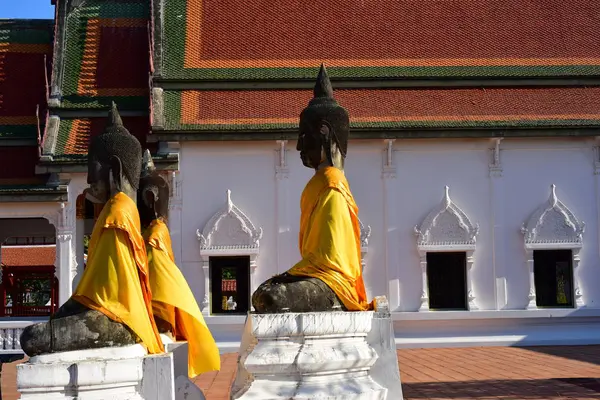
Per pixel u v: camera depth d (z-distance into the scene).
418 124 27.70
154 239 13.21
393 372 10.09
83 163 27.00
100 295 9.30
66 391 8.60
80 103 29.25
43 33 32.03
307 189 10.69
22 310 42.47
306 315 9.39
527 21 31.52
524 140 28.03
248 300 27.09
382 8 31.55
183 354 12.03
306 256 10.37
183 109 28.16
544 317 27.28
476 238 27.62
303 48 30.38
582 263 27.83
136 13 32.25
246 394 9.13
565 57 30.53
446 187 27.70
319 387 9.24
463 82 29.52
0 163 28.75
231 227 27.08
